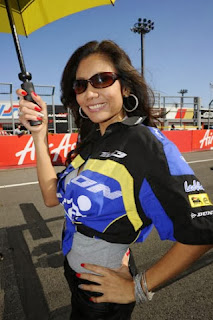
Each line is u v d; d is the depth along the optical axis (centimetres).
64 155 891
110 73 101
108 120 109
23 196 524
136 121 95
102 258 96
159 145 84
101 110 104
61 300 218
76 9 161
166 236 79
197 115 1482
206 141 1355
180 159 83
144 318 197
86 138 126
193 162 961
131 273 104
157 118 122
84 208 89
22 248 309
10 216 417
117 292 87
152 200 80
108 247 96
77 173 107
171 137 1212
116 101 104
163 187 78
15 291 230
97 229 92
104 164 88
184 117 1700
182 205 75
